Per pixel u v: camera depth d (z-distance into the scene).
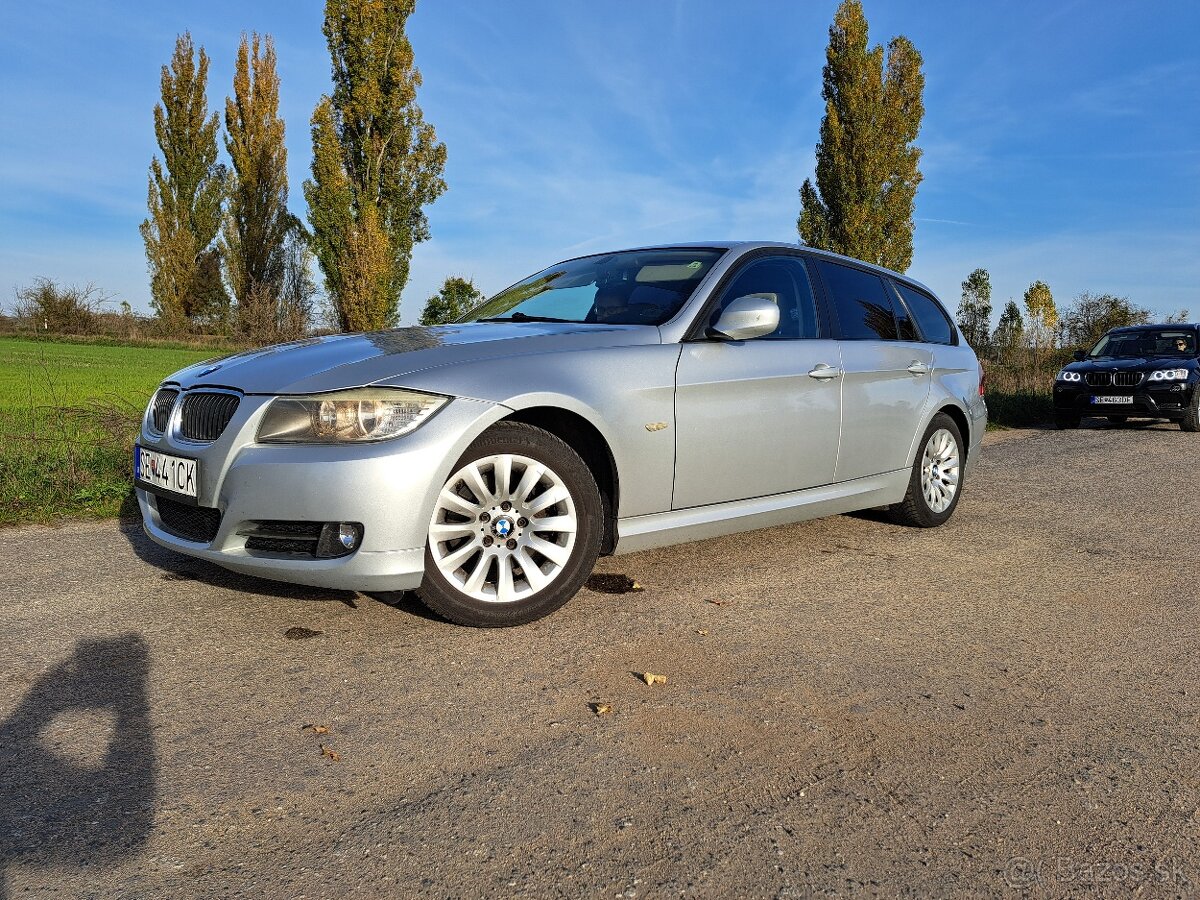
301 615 3.27
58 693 2.56
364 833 1.87
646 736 2.36
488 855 1.80
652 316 3.76
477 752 2.25
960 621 3.45
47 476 5.41
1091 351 13.88
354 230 22.08
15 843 1.80
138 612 3.29
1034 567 4.34
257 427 2.93
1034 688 2.78
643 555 4.37
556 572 3.25
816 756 2.27
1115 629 3.39
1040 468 8.27
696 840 1.87
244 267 39.41
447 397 2.97
